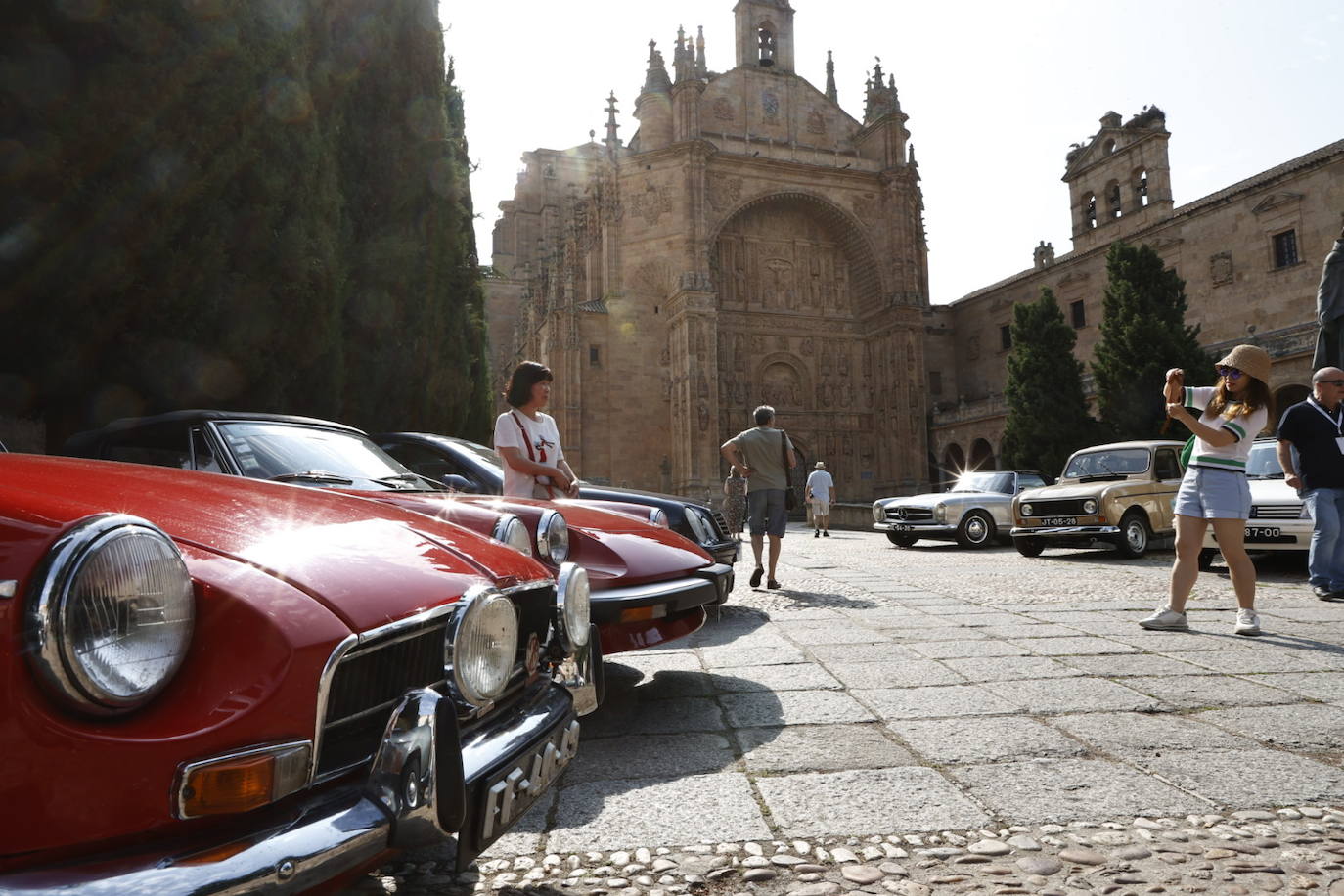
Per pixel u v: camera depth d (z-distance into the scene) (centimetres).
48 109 696
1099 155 4269
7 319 709
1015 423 3297
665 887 209
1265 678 422
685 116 4384
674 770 302
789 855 227
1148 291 2723
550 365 4322
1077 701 384
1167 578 933
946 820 250
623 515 459
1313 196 3073
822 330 4794
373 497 334
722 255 4684
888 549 1670
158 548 130
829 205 4675
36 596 113
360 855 134
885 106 4809
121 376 768
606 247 4406
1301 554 1134
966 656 490
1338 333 1145
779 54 4912
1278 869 214
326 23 1079
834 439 4738
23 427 759
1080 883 207
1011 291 4741
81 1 716
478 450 618
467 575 187
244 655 135
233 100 820
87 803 115
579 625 225
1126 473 1327
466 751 164
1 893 106
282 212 902
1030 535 1320
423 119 1232
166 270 773
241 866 119
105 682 117
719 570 424
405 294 1183
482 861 226
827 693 411
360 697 152
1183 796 266
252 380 867
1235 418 532
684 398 4125
